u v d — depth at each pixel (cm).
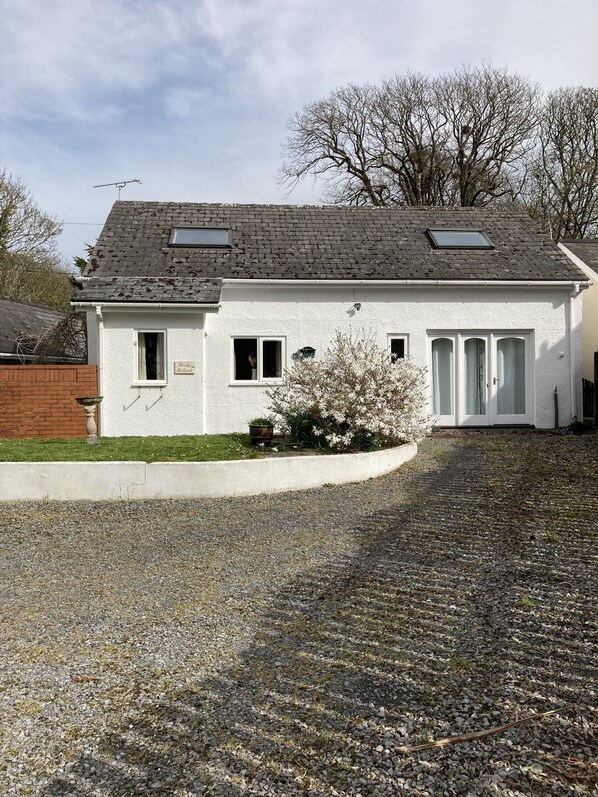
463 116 3206
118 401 1240
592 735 269
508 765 251
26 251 2883
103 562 553
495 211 1717
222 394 1348
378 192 3372
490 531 610
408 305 1394
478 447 1178
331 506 758
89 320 1344
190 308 1210
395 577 491
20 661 357
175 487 823
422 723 283
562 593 438
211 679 331
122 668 346
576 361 1416
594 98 2805
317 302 1372
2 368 1227
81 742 275
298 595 459
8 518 718
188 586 486
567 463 956
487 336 1426
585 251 1752
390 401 1015
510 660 342
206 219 1562
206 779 249
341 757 260
